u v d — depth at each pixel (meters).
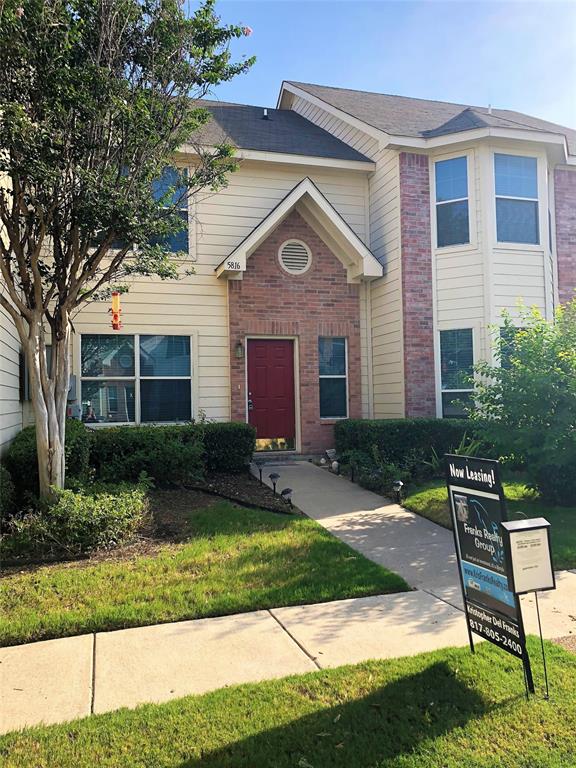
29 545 5.57
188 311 10.83
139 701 3.11
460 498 3.59
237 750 2.66
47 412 6.34
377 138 10.87
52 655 3.68
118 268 7.33
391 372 11.02
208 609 4.36
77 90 5.84
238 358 10.95
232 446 9.52
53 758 2.61
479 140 10.45
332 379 11.68
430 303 10.73
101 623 4.10
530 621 4.18
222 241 11.11
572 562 5.54
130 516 6.10
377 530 6.63
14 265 7.52
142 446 8.41
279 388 11.40
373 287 11.76
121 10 6.24
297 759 2.60
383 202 11.44
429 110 13.66
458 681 3.24
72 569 5.18
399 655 3.61
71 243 6.30
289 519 6.91
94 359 10.33
